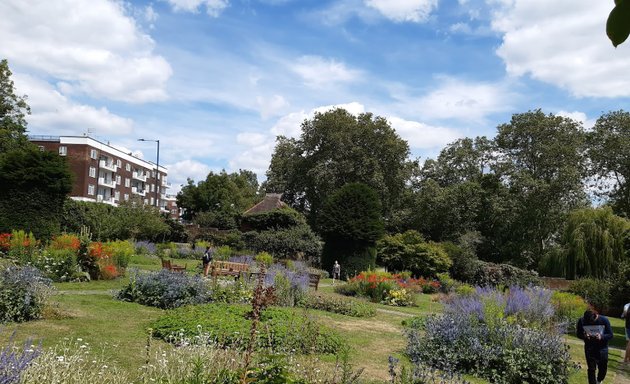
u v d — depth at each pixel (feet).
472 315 33.06
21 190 71.92
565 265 105.40
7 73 119.44
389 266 112.57
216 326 28.12
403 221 167.94
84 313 34.73
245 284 49.83
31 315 30.76
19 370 14.43
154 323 30.99
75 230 101.19
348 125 169.17
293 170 183.62
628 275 74.74
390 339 37.11
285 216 145.59
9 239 57.26
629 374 34.30
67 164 76.07
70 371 16.78
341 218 96.78
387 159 169.27
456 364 29.25
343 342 31.48
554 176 152.15
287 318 32.09
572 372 29.58
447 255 112.06
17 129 120.37
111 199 247.50
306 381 15.49
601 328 28.14
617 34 4.99
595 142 152.87
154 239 131.34
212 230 147.74
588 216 106.52
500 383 27.53
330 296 57.82
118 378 18.22
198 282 45.24
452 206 156.97
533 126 157.38
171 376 17.34
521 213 153.07
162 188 333.01
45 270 50.57
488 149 178.09
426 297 78.84
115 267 59.82
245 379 12.21
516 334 30.09
